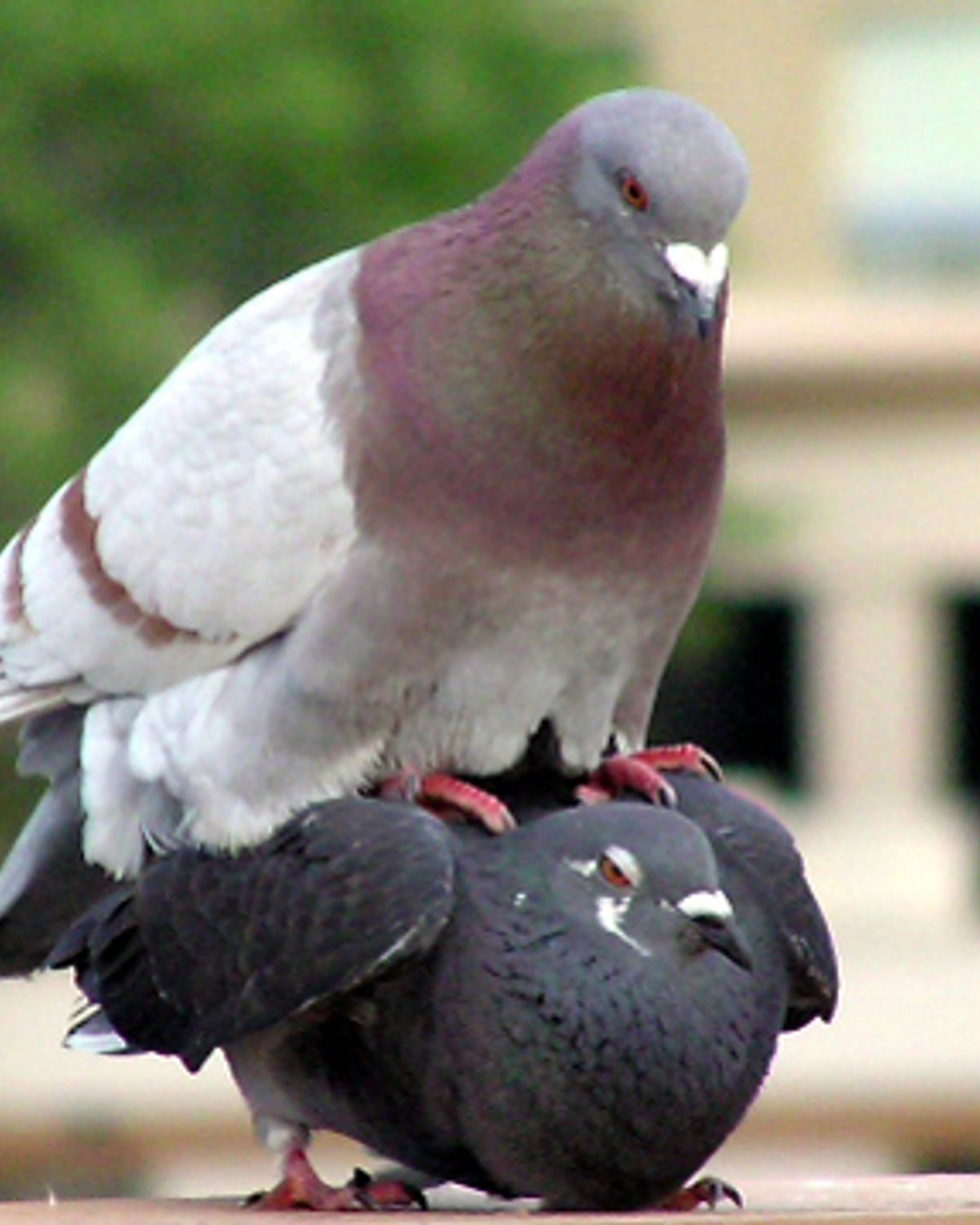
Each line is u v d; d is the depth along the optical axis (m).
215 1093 28.66
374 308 11.25
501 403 10.95
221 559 11.33
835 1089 29.61
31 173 26.80
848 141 36.94
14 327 26.77
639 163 10.91
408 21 27.03
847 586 33.50
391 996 10.35
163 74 26.50
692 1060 10.20
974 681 34.69
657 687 11.94
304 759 11.19
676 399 11.07
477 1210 10.52
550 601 11.14
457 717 11.27
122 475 11.73
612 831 10.38
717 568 31.58
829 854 33.41
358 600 11.10
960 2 36.56
